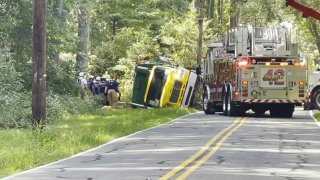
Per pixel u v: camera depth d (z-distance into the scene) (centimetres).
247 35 9344
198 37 13475
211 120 8738
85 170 4147
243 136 6353
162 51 15462
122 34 16038
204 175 3853
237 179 3716
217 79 10150
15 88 7819
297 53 9244
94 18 16712
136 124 7781
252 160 4591
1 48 8044
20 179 3816
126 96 14138
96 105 11125
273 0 16012
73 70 9825
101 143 5925
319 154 4988
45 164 4575
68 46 9712
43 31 6169
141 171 4038
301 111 11419
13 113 7369
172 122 8469
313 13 8025
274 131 6944
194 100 12075
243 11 16875
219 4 17500
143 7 16962
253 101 9144
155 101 11388
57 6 9394
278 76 9144
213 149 5244
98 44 16412
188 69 11950
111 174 3931
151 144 5716
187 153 4991
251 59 9131
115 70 15462
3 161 4450
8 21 8175
